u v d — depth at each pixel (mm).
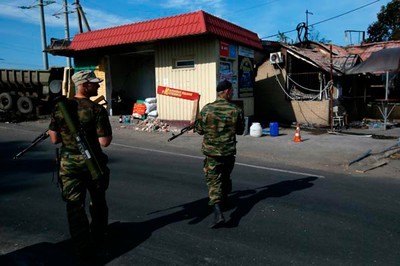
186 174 6633
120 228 4078
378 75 17938
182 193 5410
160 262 3281
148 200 5082
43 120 15766
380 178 6562
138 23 13312
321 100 14805
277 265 3234
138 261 3301
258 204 4926
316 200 5117
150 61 17016
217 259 3342
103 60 15477
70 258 3369
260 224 4207
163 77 13398
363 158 8320
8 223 4227
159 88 13539
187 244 3664
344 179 6445
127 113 16891
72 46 15273
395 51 13953
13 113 17266
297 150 9297
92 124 3359
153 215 4496
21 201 5047
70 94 15914
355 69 14531
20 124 14398
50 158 8031
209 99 12328
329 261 3312
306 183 6098
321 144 10164
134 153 8852
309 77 15586
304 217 4434
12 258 3363
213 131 4160
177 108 13133
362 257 3395
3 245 3645
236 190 5625
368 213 4590
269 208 4758
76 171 3266
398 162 7914
